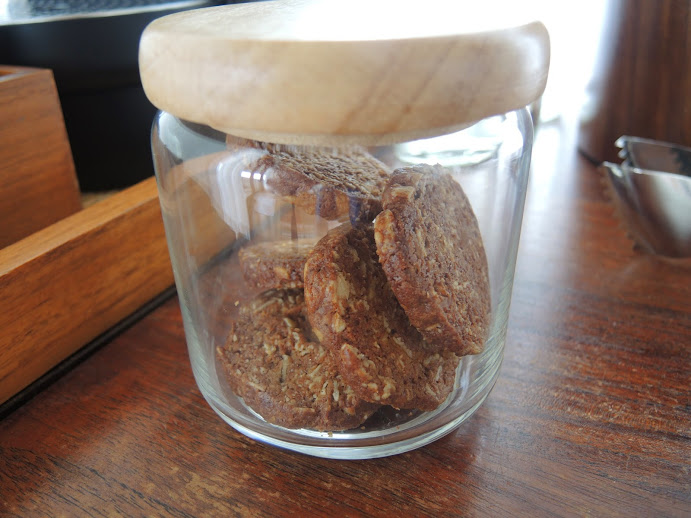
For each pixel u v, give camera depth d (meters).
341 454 0.15
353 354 0.14
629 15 0.30
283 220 0.16
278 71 0.11
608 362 0.19
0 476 0.16
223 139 0.14
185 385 0.19
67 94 0.26
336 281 0.14
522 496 0.15
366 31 0.11
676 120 0.30
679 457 0.16
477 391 0.16
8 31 0.24
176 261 0.17
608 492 0.15
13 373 0.18
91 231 0.20
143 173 0.29
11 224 0.23
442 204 0.16
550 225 0.29
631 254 0.26
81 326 0.20
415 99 0.11
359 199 0.14
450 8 0.14
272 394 0.15
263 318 0.17
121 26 0.24
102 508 0.15
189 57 0.11
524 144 0.16
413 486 0.15
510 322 0.22
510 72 0.12
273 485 0.15
